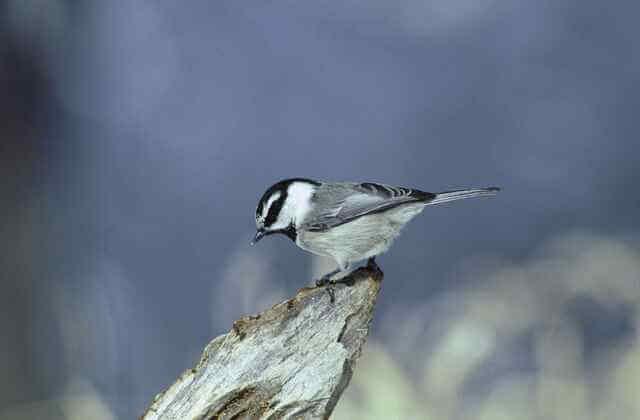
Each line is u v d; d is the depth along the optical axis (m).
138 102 16.83
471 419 6.72
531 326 7.32
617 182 16.92
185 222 16.16
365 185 5.88
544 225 16.22
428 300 10.25
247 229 16.41
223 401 4.23
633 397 6.89
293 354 4.28
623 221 15.87
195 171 17.44
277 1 18.84
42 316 8.16
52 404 7.94
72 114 11.34
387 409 6.41
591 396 6.95
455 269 13.98
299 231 5.78
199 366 4.25
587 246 7.99
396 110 18.95
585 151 17.72
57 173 9.13
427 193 5.79
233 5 18.59
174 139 17.34
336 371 4.32
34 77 8.65
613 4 18.22
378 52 19.28
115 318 10.70
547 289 7.65
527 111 18.34
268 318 4.29
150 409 4.25
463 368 6.89
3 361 7.86
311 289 4.41
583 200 16.67
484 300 7.53
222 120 18.42
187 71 17.88
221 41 18.52
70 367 8.27
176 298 13.85
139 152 16.84
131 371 10.59
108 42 16.20
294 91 18.97
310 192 5.82
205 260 15.23
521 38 18.83
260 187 17.95
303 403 4.29
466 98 18.84
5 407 7.73
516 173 17.78
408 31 19.14
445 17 19.03
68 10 10.10
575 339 7.24
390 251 15.04
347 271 5.86
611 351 7.29
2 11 8.38
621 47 18.22
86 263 9.77
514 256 15.12
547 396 6.95
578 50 18.39
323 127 18.92
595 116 18.02
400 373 6.58
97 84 14.84
